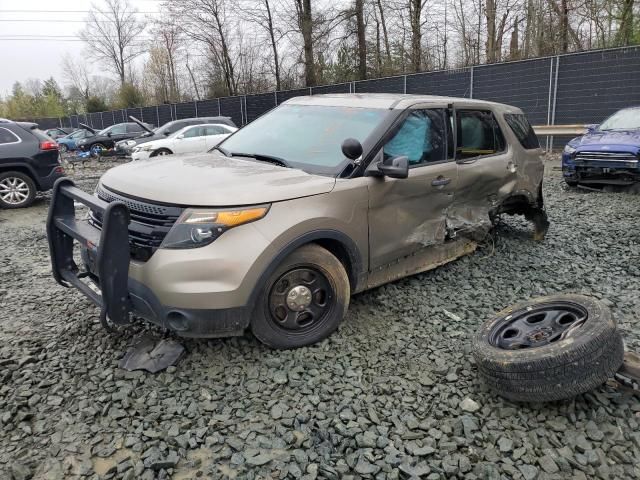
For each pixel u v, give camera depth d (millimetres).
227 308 3164
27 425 2826
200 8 38188
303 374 3311
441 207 4559
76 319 4133
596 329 2824
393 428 2832
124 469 2514
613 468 2545
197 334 3201
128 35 63281
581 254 5840
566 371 2734
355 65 29359
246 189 3303
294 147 4246
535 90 16547
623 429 2795
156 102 53906
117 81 64750
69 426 2826
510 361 2857
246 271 3166
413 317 4160
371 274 4078
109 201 3564
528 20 26859
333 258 3629
